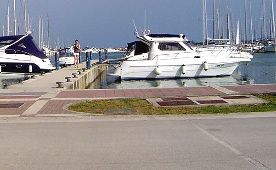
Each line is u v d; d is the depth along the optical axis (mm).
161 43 32031
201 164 5770
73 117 10062
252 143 7023
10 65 33281
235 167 5609
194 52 32906
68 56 52188
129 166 5719
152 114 10383
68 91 15633
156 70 31562
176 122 9234
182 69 32062
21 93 14961
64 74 28062
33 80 22219
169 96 13805
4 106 11719
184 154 6336
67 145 7051
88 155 6355
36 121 9570
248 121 9227
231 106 11508
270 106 11383
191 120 9484
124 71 31609
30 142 7316
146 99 13125
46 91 15750
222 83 30812
